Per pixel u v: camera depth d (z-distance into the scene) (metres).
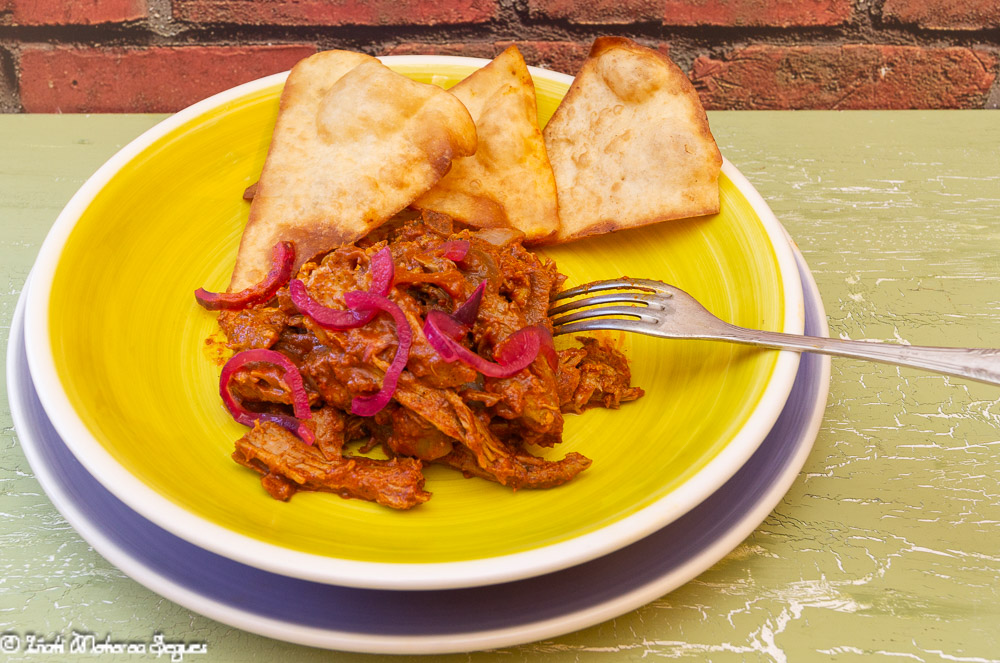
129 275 0.50
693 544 0.42
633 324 0.48
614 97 0.54
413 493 0.44
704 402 0.46
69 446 0.41
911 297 0.54
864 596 0.44
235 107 0.54
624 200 0.53
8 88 0.71
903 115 0.66
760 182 0.60
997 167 0.62
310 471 0.44
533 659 0.42
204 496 0.42
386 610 0.39
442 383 0.45
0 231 0.56
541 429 0.45
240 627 0.38
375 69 0.52
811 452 0.48
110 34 0.69
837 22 0.70
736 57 0.71
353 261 0.47
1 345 0.51
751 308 0.49
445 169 0.51
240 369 0.46
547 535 0.40
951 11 0.70
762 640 0.42
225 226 0.53
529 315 0.49
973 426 0.49
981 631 0.43
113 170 0.51
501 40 0.70
